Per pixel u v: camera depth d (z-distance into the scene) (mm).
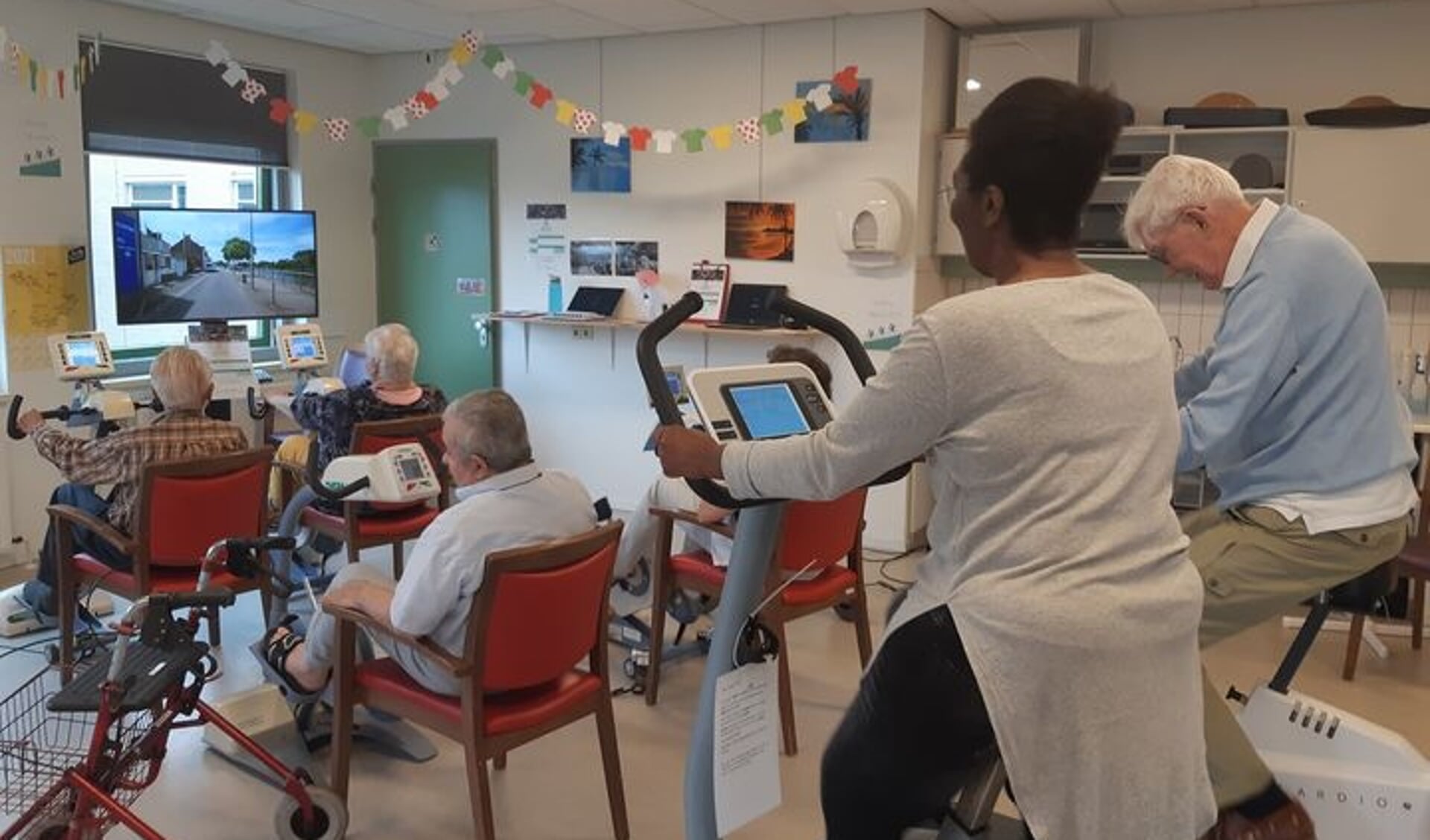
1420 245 4855
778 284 6039
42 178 5316
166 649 2441
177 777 3170
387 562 5352
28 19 5242
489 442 2643
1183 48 5543
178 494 3523
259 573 3086
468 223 6891
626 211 6418
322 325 6906
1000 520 1415
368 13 5758
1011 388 1385
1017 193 1464
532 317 6430
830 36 5723
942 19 5660
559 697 2750
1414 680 4082
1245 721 2400
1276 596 2164
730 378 1677
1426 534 4289
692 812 1792
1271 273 2090
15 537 5270
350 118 6965
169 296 5582
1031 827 1401
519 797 3131
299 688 3162
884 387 1425
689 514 3533
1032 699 1380
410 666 2758
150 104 5898
